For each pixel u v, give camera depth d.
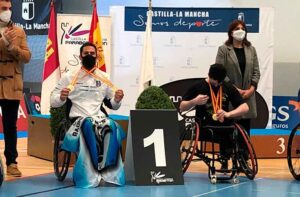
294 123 8.80
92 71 4.83
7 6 4.82
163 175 4.75
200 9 7.89
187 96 5.04
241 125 5.31
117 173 4.62
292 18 9.41
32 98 9.50
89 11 9.94
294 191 4.52
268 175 5.46
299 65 9.41
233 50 5.52
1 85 4.80
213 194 4.32
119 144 4.66
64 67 7.86
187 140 5.05
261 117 7.67
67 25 7.89
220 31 7.89
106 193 4.27
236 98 5.01
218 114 4.79
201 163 6.36
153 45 7.95
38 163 6.05
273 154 6.87
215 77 4.91
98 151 4.60
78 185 4.54
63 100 4.59
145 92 5.58
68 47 7.89
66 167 4.83
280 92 9.47
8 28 4.86
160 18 7.94
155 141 4.81
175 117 4.95
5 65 4.80
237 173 5.04
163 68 7.98
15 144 5.03
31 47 9.78
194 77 7.96
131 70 8.10
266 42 7.88
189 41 7.94
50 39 7.41
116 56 8.11
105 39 8.01
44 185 4.62
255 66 5.60
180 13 7.92
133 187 4.57
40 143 6.44
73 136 4.54
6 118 4.93
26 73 9.84
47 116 6.47
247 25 7.86
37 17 9.73
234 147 4.84
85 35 7.94
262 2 9.45
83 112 4.72
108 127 4.62
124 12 8.05
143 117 4.82
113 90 4.84
